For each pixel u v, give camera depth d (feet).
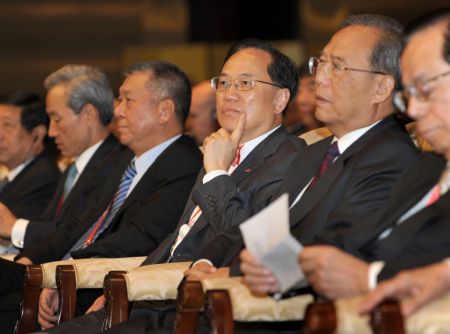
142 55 84.89
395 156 25.88
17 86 96.48
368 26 27.81
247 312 23.47
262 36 99.25
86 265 32.63
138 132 39.42
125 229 36.63
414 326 18.93
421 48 21.72
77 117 46.24
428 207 22.58
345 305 19.66
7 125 51.80
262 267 21.49
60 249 40.27
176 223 36.91
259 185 30.63
